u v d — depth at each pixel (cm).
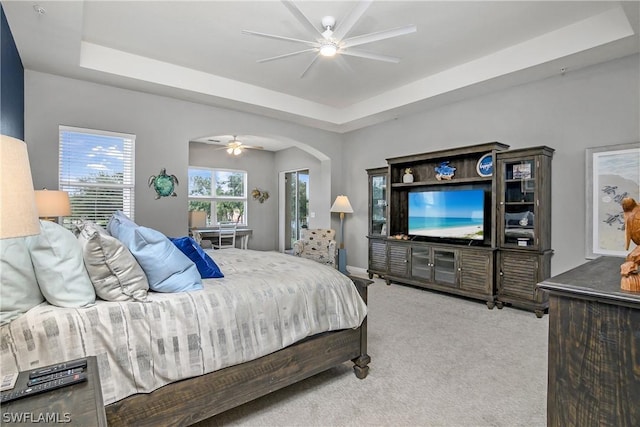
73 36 296
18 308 131
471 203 445
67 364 112
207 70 431
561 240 379
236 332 173
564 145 377
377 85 482
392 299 435
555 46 337
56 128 376
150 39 351
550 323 116
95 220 404
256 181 869
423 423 183
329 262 546
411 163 539
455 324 341
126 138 421
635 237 106
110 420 135
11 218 86
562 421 112
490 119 440
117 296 154
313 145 622
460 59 400
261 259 277
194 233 623
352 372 242
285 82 471
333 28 315
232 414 191
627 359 100
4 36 268
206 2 285
